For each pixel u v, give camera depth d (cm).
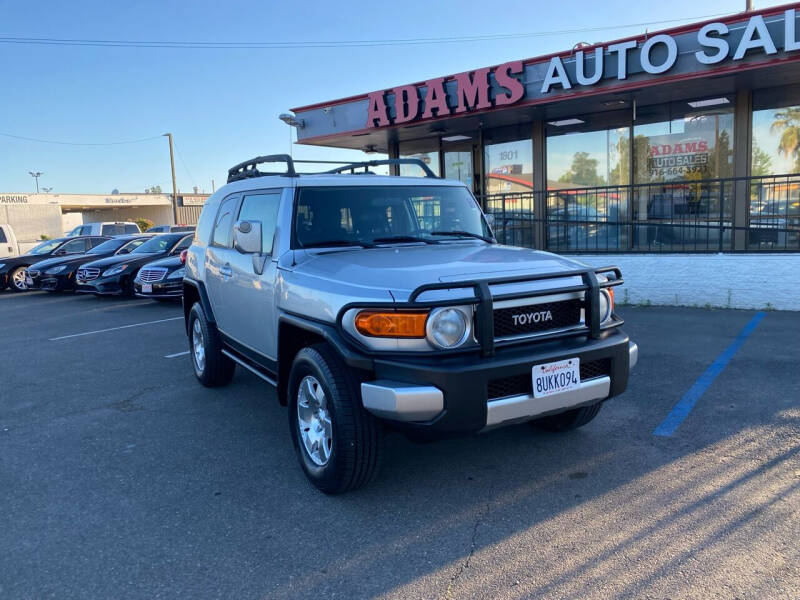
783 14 855
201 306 629
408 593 288
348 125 1346
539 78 1084
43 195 5306
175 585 301
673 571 295
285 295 423
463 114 1187
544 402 355
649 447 439
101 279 1451
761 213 1076
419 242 482
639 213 1201
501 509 363
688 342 725
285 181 479
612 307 405
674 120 1150
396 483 402
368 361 342
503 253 430
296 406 409
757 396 530
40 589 301
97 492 405
